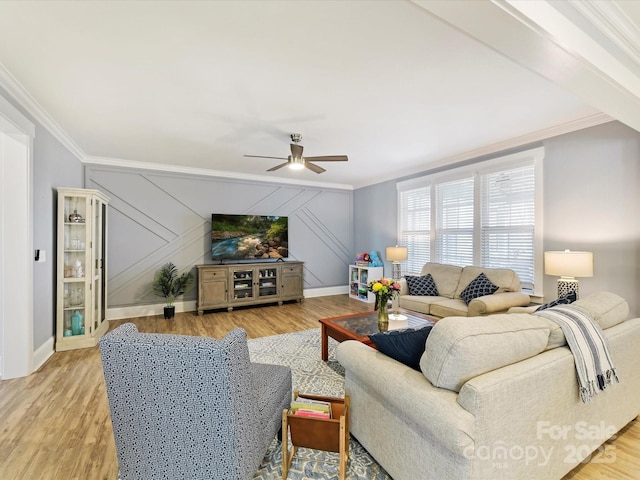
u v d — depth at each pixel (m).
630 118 2.25
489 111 3.11
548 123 3.44
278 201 6.43
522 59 1.59
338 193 7.15
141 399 1.30
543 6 1.35
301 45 2.05
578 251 3.29
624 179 3.07
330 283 7.08
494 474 1.20
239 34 1.94
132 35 1.94
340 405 1.78
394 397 1.41
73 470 1.68
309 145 4.19
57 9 1.71
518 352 1.35
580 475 1.63
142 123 3.39
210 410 1.24
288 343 3.68
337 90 2.67
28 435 1.97
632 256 3.02
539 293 3.72
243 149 4.36
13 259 2.81
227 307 5.37
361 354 1.75
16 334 2.81
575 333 1.55
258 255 5.96
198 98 2.80
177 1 1.66
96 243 3.86
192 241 5.55
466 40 2.00
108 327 4.38
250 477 1.38
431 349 1.34
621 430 2.00
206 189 5.69
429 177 5.27
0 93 2.46
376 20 1.82
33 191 2.97
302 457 1.78
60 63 2.25
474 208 4.51
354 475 1.64
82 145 4.18
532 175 3.85
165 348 1.22
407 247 5.84
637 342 1.91
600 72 1.67
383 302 2.90
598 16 1.60
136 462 1.38
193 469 1.32
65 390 2.57
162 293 5.18
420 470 1.35
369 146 4.24
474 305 3.32
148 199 5.19
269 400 1.67
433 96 2.79
